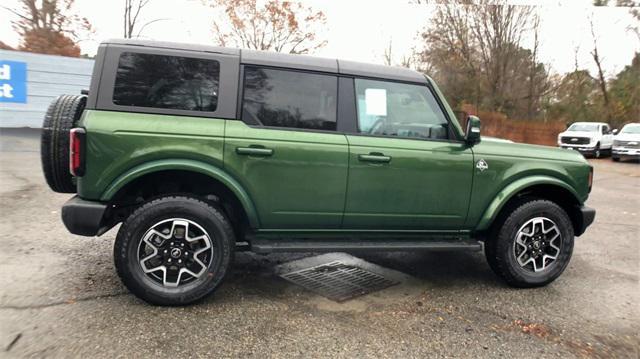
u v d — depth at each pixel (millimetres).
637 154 19828
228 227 3629
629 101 33219
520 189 4262
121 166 3379
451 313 3732
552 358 3086
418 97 4133
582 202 4574
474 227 4262
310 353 3002
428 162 4016
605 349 3242
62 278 4051
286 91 3791
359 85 3982
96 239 5219
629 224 7465
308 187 3766
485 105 32188
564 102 33438
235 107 3639
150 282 3510
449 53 32219
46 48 22484
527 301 4051
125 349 2928
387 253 5340
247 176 3621
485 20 30984
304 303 3801
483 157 4188
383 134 4012
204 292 3588
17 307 3449
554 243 4434
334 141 3805
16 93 14578
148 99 3504
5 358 2762
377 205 3949
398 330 3385
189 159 3506
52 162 3557
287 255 5098
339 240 4004
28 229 5488
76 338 3031
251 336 3188
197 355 2902
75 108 3645
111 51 3484
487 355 3086
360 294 4066
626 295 4273
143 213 3449
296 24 25516
